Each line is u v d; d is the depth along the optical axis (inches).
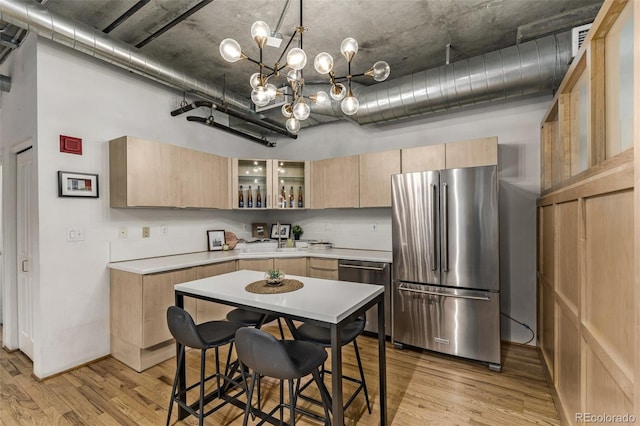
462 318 108.3
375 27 106.3
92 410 84.0
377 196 143.2
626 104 46.9
